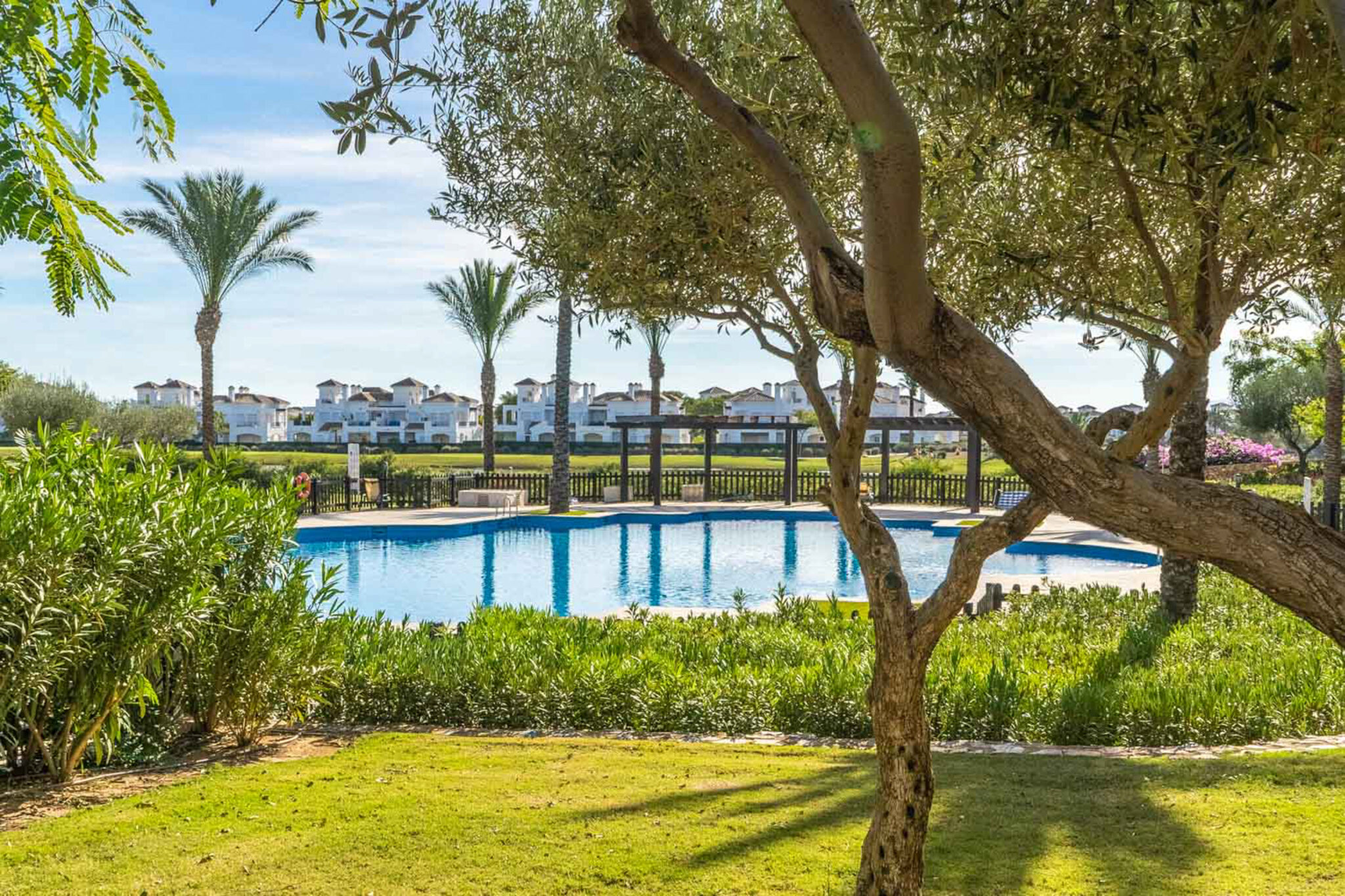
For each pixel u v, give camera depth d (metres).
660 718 7.33
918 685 3.24
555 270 4.95
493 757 6.27
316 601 7.22
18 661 5.21
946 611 3.13
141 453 6.93
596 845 4.54
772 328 4.35
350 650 8.20
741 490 32.50
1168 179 4.16
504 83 4.83
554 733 7.27
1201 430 10.30
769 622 10.61
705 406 84.31
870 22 3.94
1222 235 4.42
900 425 29.11
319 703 7.70
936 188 4.59
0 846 4.56
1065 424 2.11
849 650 8.45
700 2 4.27
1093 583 14.73
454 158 5.00
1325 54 3.06
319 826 4.82
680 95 4.40
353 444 27.17
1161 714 6.76
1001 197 5.15
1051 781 5.55
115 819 4.96
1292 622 10.03
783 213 4.34
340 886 4.11
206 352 26.70
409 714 7.68
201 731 7.09
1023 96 3.36
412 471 33.50
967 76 3.13
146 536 5.82
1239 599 11.77
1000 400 2.14
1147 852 4.40
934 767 5.91
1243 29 2.94
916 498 30.73
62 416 37.91
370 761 6.18
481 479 30.98
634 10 2.59
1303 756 6.09
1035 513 2.95
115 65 2.55
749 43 4.09
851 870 4.20
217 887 4.10
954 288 5.32
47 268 2.45
